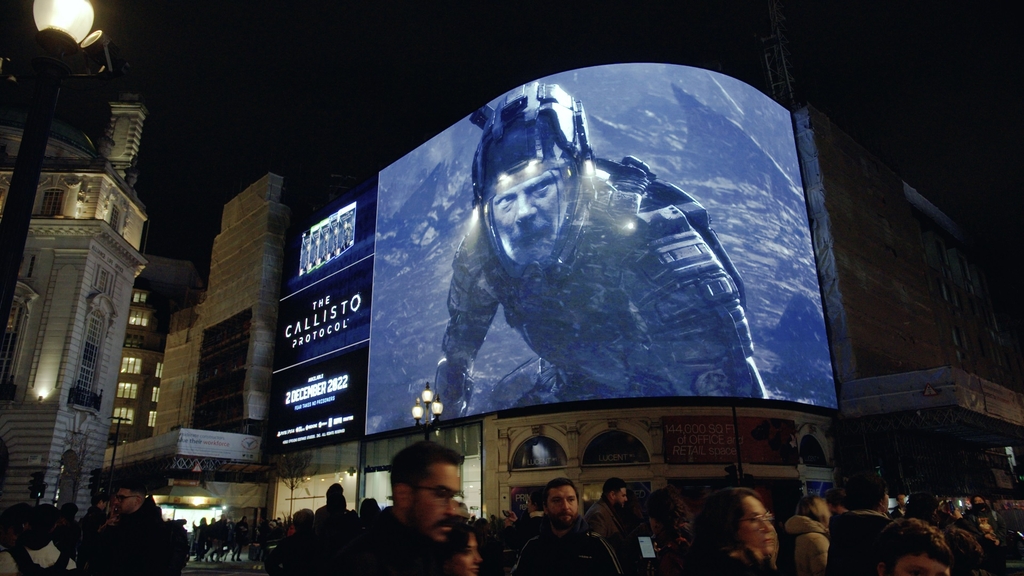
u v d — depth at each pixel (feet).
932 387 113.70
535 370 110.83
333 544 22.25
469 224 129.49
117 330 161.58
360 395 142.00
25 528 20.72
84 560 25.23
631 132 118.52
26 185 22.99
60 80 25.07
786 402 111.34
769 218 122.21
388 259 146.30
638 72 122.93
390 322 140.36
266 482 166.30
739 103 128.16
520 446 112.98
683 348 107.04
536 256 116.16
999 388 125.90
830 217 136.98
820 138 144.87
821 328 124.98
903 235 164.35
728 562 12.16
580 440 107.76
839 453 121.19
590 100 122.11
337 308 157.28
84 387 147.43
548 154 121.29
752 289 114.11
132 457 167.84
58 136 162.81
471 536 9.86
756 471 105.19
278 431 163.02
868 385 122.11
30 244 149.18
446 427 124.26
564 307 111.24
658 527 20.13
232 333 187.21
